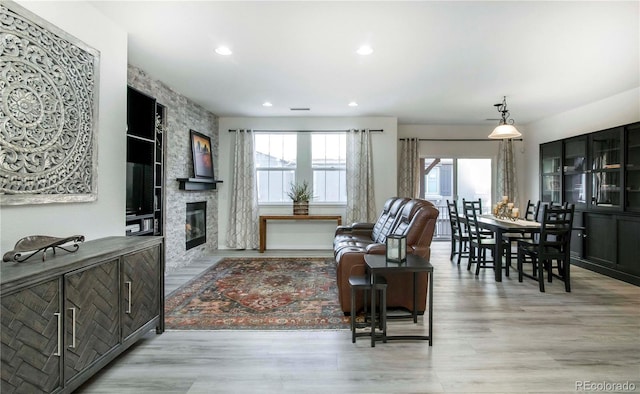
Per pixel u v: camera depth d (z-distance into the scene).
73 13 2.22
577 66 3.60
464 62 3.50
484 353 2.33
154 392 1.87
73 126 2.20
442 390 1.89
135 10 2.47
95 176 2.40
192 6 2.43
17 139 1.81
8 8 1.75
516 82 4.16
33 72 1.90
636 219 4.03
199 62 3.53
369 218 6.16
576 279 4.31
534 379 2.00
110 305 2.03
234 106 5.47
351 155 6.20
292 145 6.41
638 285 3.98
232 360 2.23
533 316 3.02
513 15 2.54
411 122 6.76
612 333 2.65
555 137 5.99
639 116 4.35
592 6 2.41
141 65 3.62
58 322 1.64
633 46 3.09
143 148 3.65
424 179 7.20
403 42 3.03
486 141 7.00
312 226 6.34
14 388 1.42
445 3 2.39
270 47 3.15
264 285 3.94
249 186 6.24
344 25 2.72
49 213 2.06
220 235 6.34
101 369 2.11
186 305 3.27
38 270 1.54
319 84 4.24
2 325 1.37
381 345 2.45
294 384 1.95
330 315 3.02
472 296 3.60
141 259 2.37
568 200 5.34
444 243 7.04
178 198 4.73
